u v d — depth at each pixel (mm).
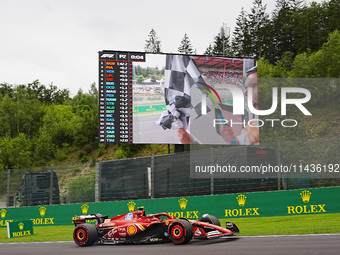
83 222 11812
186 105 23828
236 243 9789
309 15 78188
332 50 50250
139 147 41000
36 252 10344
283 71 55688
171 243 10711
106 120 22812
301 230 11891
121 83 23125
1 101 69250
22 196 22094
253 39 84875
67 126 49750
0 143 50188
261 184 20484
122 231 11258
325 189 15555
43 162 45344
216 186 20078
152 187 20234
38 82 92438
